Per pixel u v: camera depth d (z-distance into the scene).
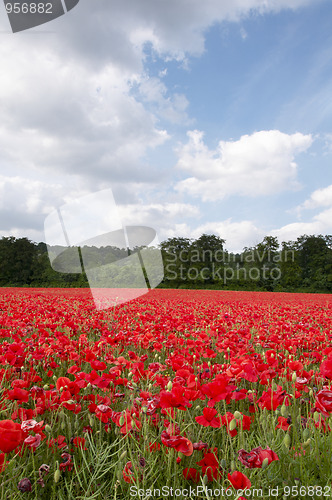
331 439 2.06
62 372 4.02
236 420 1.87
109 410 2.29
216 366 3.60
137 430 2.07
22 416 2.11
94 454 2.01
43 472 1.81
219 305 13.70
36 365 3.82
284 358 3.86
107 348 4.85
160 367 3.48
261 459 1.64
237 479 1.51
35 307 9.74
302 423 2.31
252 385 3.33
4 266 46.94
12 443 1.48
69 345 4.18
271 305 15.12
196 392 2.14
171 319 6.77
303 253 55.19
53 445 2.01
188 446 1.67
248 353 4.78
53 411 2.33
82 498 1.76
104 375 2.76
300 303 18.08
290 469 1.88
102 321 7.01
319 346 5.05
